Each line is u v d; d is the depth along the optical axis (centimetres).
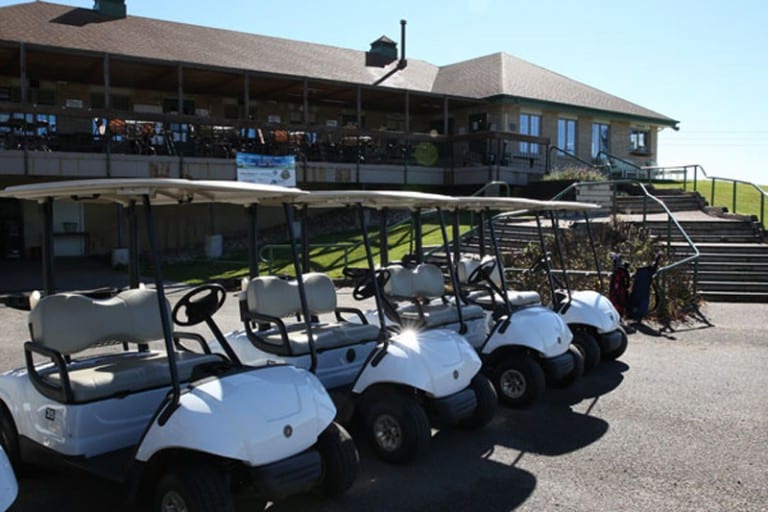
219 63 2277
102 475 387
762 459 503
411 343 492
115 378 420
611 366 789
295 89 2305
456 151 2559
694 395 669
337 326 580
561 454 512
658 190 2089
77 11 2433
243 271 1617
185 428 354
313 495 434
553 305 736
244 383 379
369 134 2175
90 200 479
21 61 1683
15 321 1077
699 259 1336
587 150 2859
